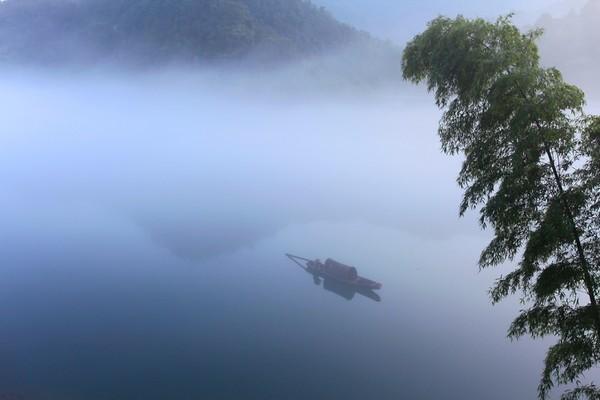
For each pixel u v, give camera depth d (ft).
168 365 97.04
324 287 135.23
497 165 50.39
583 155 47.42
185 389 89.86
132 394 88.28
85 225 198.39
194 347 103.30
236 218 211.41
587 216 47.60
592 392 50.96
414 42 55.77
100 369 95.55
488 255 54.75
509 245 52.11
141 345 103.96
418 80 57.47
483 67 47.32
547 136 45.91
